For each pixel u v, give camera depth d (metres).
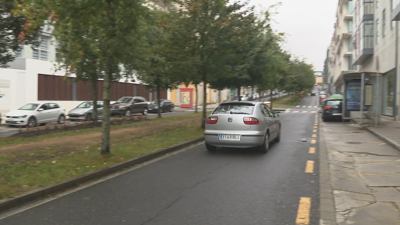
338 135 12.28
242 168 6.82
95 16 7.15
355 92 17.39
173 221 3.88
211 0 12.06
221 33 12.45
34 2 6.79
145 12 7.79
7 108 22.41
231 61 13.33
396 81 17.25
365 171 6.26
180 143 9.96
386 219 3.84
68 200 4.79
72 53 11.23
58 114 19.23
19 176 5.73
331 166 6.80
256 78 20.39
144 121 19.19
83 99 29.48
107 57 7.69
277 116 10.56
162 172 6.57
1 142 10.40
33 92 24.38
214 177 6.07
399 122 16.22
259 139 8.20
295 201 4.57
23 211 4.32
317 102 60.28
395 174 5.94
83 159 7.27
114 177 6.21
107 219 3.98
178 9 12.89
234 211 4.20
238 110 8.54
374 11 22.94
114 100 33.91
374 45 23.03
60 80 26.89
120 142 10.32
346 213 4.05
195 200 4.69
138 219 3.97
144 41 9.17
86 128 14.87
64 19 7.02
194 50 12.77
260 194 4.93
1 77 21.97
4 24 9.87
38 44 11.54
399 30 16.92
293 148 9.45
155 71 19.41
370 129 13.08
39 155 7.79
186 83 14.77
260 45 18.34
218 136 8.41
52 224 3.83
